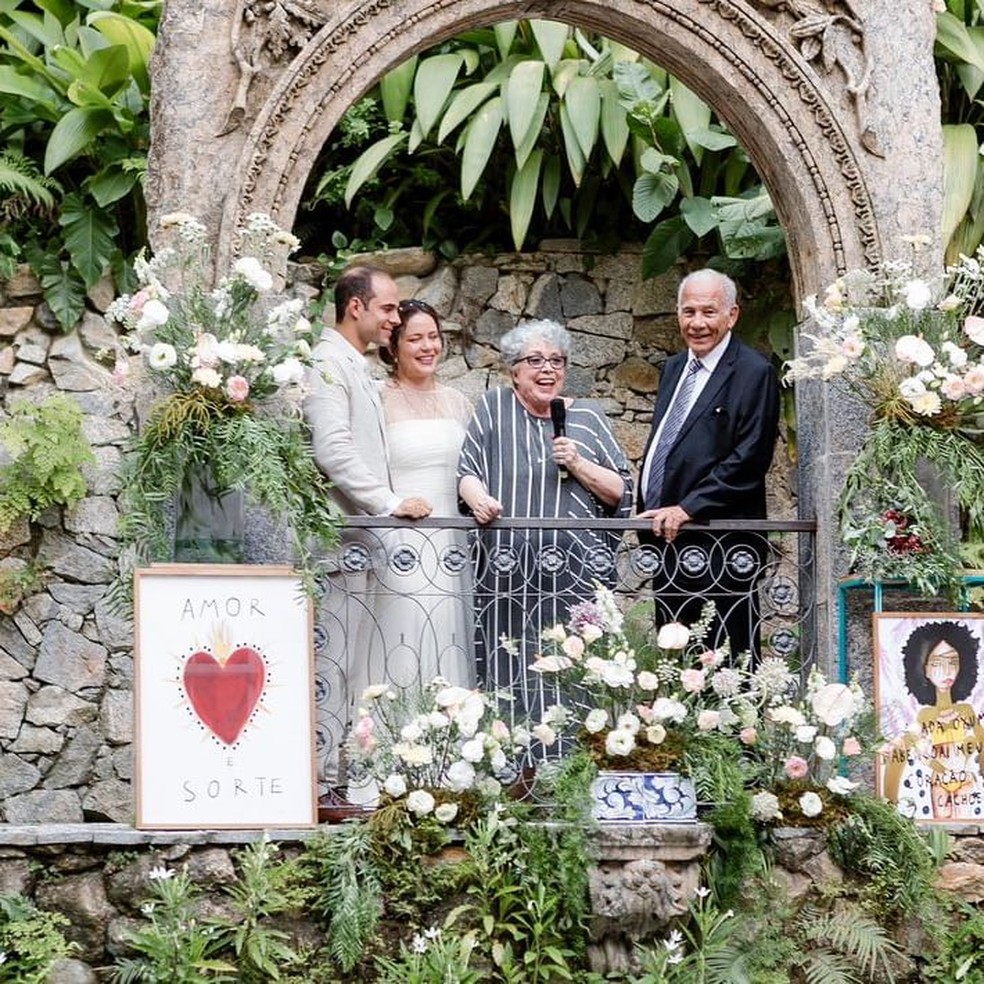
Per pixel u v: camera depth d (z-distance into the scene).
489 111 9.37
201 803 6.40
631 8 7.41
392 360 7.65
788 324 9.46
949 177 9.02
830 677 7.21
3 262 9.31
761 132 7.52
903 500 6.94
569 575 7.23
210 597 6.54
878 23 7.54
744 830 6.46
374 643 7.19
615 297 9.66
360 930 6.21
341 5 7.28
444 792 6.46
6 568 9.05
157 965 6.08
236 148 7.18
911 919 6.59
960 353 6.92
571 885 6.30
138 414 6.88
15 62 9.98
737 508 7.31
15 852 6.25
